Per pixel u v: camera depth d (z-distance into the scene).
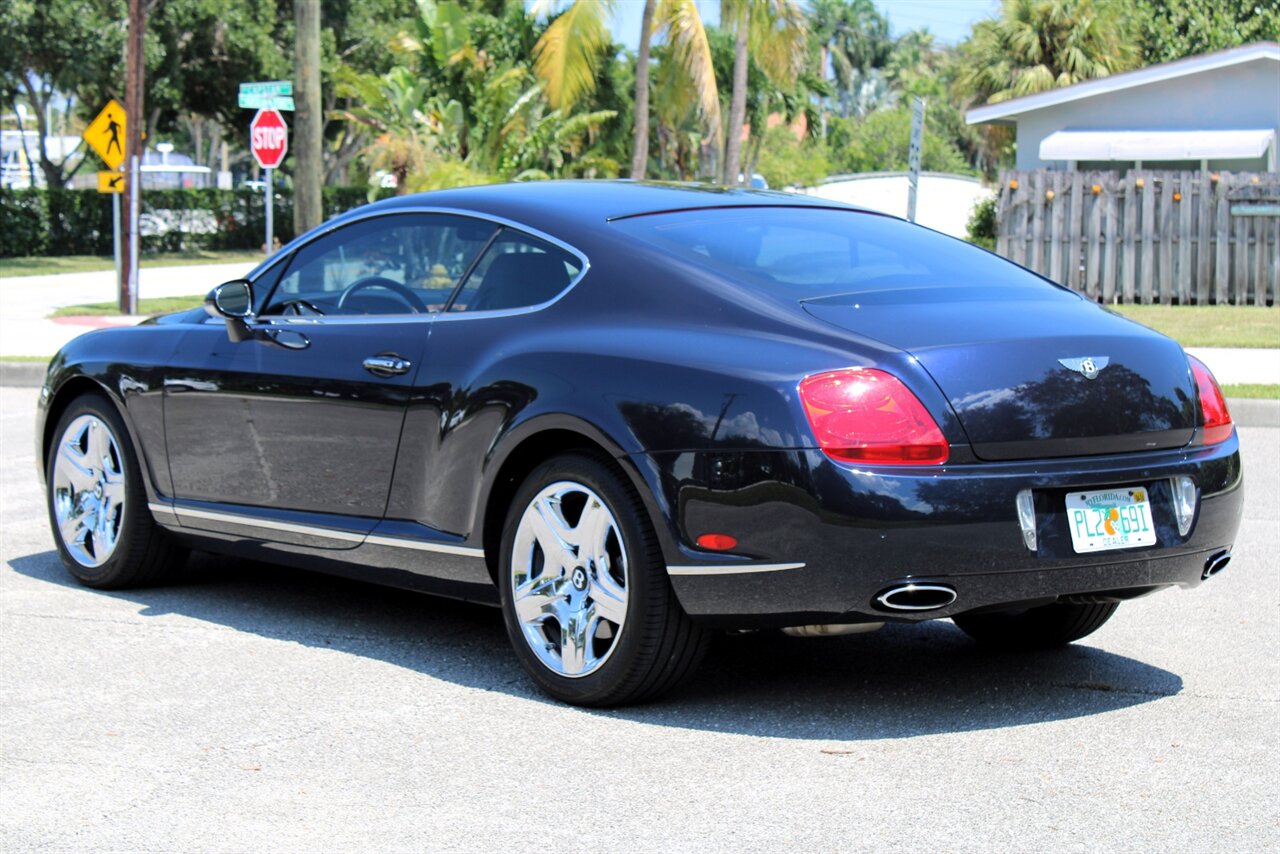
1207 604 5.79
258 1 40.34
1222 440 4.45
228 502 5.42
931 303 4.31
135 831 3.41
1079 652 5.07
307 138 17.61
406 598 5.78
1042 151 26.69
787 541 3.90
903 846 3.32
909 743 4.06
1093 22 39.12
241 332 5.36
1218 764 3.89
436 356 4.75
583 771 3.82
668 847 3.32
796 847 3.32
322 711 4.32
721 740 4.07
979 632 5.17
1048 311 4.40
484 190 5.06
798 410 3.91
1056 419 4.03
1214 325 17.39
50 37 35.69
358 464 4.95
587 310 4.47
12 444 9.91
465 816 3.50
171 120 46.84
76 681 4.61
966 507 3.87
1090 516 4.06
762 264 4.48
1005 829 3.43
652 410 4.11
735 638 5.23
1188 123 26.72
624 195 4.95
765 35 29.20
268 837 3.37
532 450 4.50
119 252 20.42
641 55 27.62
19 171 62.94
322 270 5.31
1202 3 41.56
